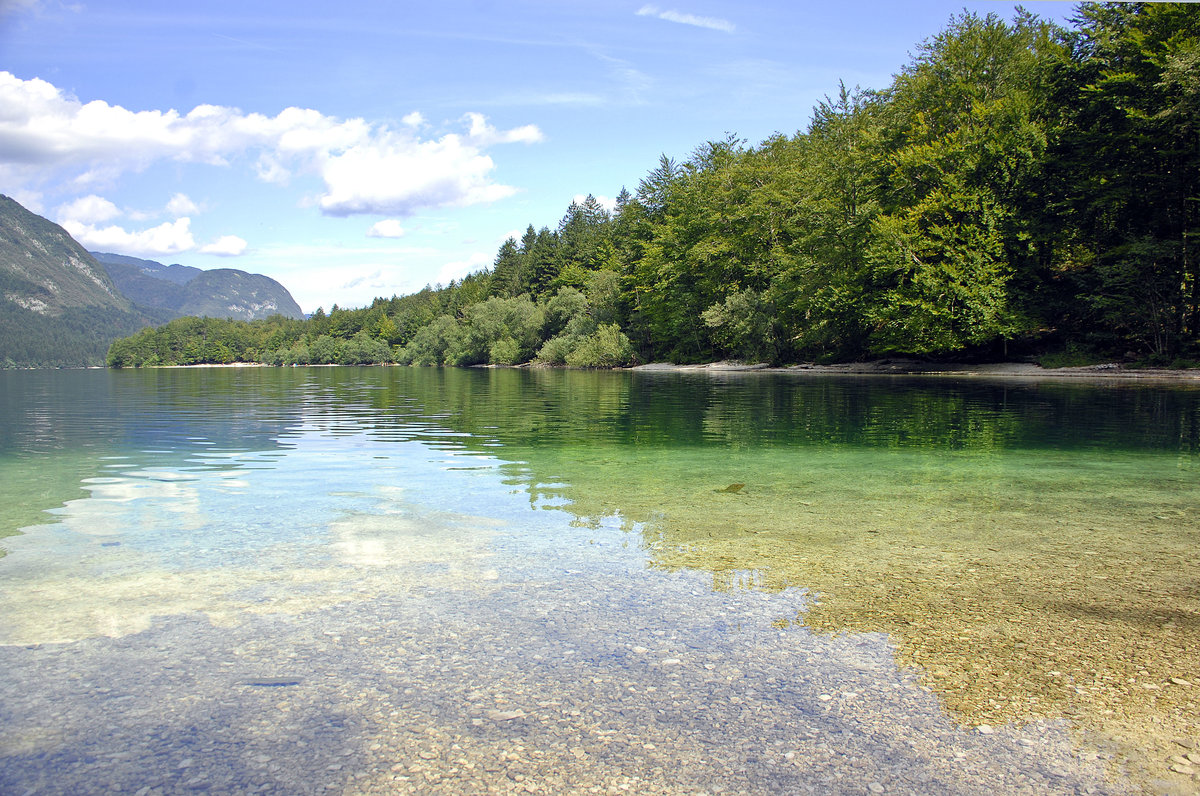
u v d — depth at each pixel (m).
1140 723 2.67
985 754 2.47
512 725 2.62
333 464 8.79
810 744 2.52
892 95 38.25
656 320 55.53
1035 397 18.86
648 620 3.63
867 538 5.27
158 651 3.21
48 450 10.08
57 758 2.38
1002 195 31.98
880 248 32.50
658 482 7.58
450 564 4.55
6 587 4.05
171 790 2.22
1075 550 4.95
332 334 158.50
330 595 3.96
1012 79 33.25
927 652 3.28
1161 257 27.36
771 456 9.48
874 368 37.09
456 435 11.95
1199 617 3.71
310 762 2.38
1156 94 26.81
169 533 5.31
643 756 2.44
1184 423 12.80
